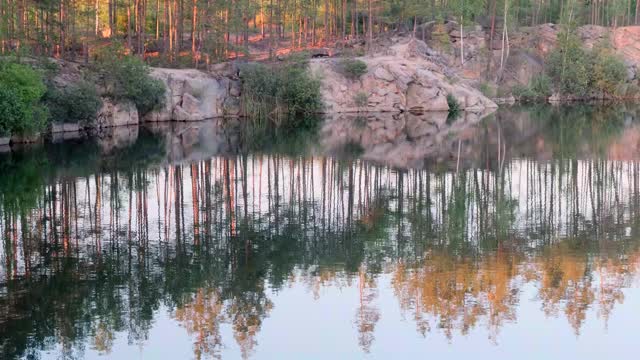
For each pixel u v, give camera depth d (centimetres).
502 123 6525
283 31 9438
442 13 9106
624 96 9581
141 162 3953
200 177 3516
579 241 2338
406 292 1861
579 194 3139
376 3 8625
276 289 1883
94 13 6300
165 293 1841
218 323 1661
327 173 3722
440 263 2103
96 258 2109
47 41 5753
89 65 5744
